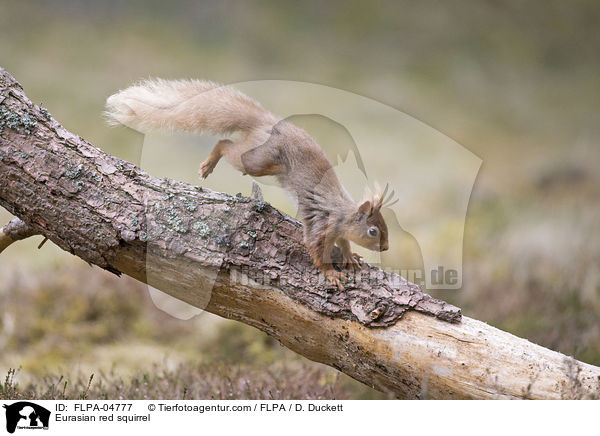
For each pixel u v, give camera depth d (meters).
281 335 6.96
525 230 14.62
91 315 12.47
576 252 13.19
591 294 11.41
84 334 11.91
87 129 22.30
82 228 6.54
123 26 31.03
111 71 27.19
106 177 6.71
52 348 11.38
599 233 14.35
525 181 20.73
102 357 11.20
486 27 36.72
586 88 32.31
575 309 10.84
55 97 24.36
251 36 32.91
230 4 34.50
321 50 33.16
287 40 33.47
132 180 6.79
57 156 6.66
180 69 28.75
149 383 9.10
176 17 32.84
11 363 10.75
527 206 16.70
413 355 6.45
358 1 36.78
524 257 13.22
